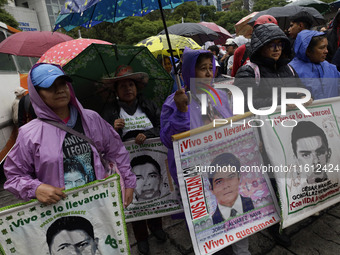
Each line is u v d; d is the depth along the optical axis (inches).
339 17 132.3
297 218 73.2
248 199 71.5
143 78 87.7
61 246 54.5
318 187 75.9
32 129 54.9
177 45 145.0
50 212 53.2
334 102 78.4
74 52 99.7
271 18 101.0
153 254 88.5
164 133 70.8
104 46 81.4
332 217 92.5
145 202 88.8
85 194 55.1
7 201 147.4
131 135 88.4
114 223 57.2
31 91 54.4
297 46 89.6
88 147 58.5
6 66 202.4
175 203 89.8
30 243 52.4
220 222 68.4
